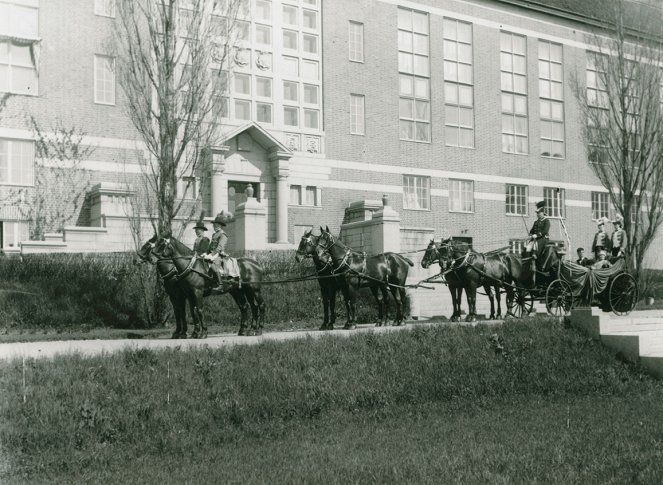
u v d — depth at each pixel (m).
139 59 24.52
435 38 39.88
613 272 21.20
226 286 17.20
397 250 28.70
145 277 21.41
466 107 40.94
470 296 20.34
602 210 45.94
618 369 16.17
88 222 29.66
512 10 43.00
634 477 8.19
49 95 29.39
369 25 37.59
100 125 30.31
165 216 22.72
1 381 11.16
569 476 8.20
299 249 18.48
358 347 14.89
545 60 44.50
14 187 28.44
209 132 25.97
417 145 38.66
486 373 14.77
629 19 34.56
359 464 8.87
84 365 12.22
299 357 13.84
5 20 28.69
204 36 25.44
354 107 36.97
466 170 40.31
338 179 35.88
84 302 21.31
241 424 11.45
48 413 10.51
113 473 9.05
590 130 35.91
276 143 32.97
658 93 32.78
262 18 34.28
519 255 21.64
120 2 25.94
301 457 9.42
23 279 21.41
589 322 17.77
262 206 28.61
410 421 11.77
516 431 10.79
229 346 14.20
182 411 11.38
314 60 35.72
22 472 9.06
